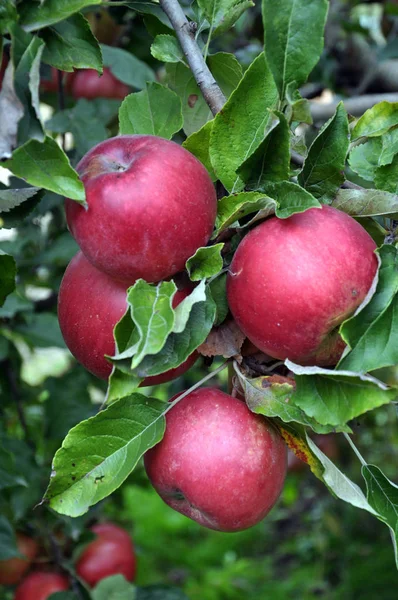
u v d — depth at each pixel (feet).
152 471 2.14
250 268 2.04
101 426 2.04
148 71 3.23
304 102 2.01
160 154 2.04
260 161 2.05
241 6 2.22
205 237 2.05
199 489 2.09
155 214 1.99
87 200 2.01
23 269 3.63
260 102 2.11
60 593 3.03
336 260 2.00
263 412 2.07
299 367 1.98
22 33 1.93
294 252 2.01
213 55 2.35
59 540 3.25
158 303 1.90
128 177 2.00
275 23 1.98
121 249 2.01
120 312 2.10
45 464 3.31
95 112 3.33
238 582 7.34
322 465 2.06
